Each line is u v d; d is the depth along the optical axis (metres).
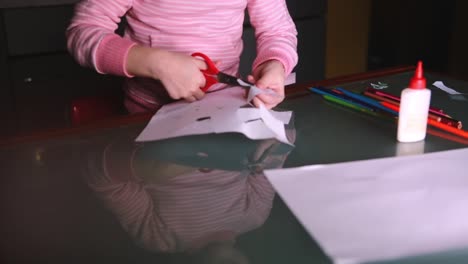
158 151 0.64
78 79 1.77
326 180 0.54
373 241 0.43
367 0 2.65
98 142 0.66
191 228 0.46
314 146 0.65
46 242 0.44
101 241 0.44
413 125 0.65
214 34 1.06
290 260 0.42
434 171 0.56
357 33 2.69
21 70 1.67
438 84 0.88
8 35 1.63
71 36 0.92
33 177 0.56
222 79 0.79
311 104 0.81
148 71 0.81
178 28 1.04
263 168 0.59
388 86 0.89
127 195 0.53
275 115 0.74
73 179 0.56
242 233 0.45
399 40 2.79
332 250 0.41
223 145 0.66
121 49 0.84
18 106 1.71
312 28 2.25
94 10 0.96
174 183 0.55
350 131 0.70
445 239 0.43
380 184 0.53
